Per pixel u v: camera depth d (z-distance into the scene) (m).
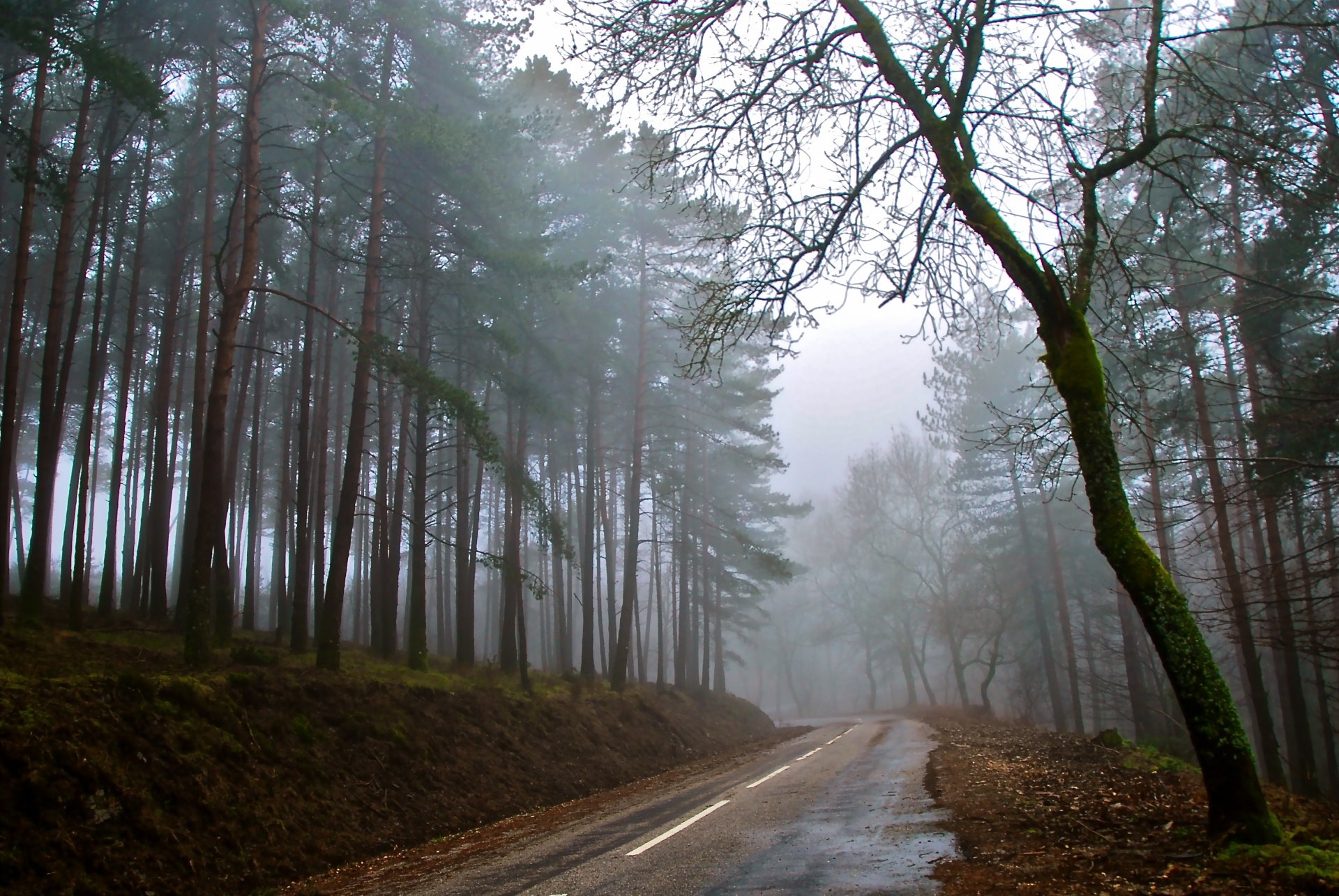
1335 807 11.09
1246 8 10.62
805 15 8.01
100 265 20.59
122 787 8.53
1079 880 5.96
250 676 12.66
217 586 17.22
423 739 14.25
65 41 13.30
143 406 37.28
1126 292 8.59
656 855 8.31
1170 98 8.75
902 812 9.96
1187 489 21.44
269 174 23.95
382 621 22.25
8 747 7.89
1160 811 8.39
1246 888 5.27
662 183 9.90
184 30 19.14
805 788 13.55
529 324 23.33
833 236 8.19
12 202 25.47
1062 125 7.73
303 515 19.28
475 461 34.75
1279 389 12.45
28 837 7.35
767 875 6.95
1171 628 6.64
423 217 21.42
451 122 18.19
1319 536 18.75
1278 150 7.79
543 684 23.75
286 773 11.11
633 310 30.44
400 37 19.56
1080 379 7.16
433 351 21.80
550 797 15.36
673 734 25.97
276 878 9.11
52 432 15.34
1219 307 13.68
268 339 31.09
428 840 11.56
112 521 21.77
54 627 15.71
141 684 10.37
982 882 6.14
